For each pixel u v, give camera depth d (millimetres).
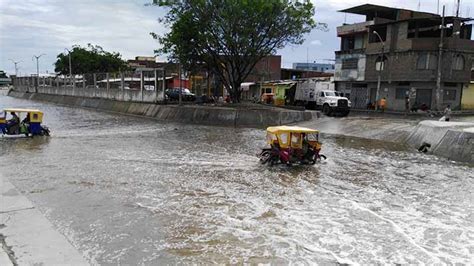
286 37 39688
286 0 37844
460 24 41188
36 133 24094
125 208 10375
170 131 29062
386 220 10039
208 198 11562
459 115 37469
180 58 39656
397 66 42750
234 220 9727
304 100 46406
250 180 13922
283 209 10727
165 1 38656
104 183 12898
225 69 42344
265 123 34125
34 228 7691
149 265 7152
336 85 53062
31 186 12312
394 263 7582
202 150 20250
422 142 22281
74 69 78000
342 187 13336
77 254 6695
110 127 31266
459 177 15086
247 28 36562
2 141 21844
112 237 8414
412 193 12703
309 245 8312
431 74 40125
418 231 9328
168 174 14492
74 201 10852
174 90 46812
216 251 7859
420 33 44094
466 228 9578
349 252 8031
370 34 46500
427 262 7664
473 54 41250
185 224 9344
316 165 16906
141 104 43594
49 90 72438
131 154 18531
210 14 37344
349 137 27062
